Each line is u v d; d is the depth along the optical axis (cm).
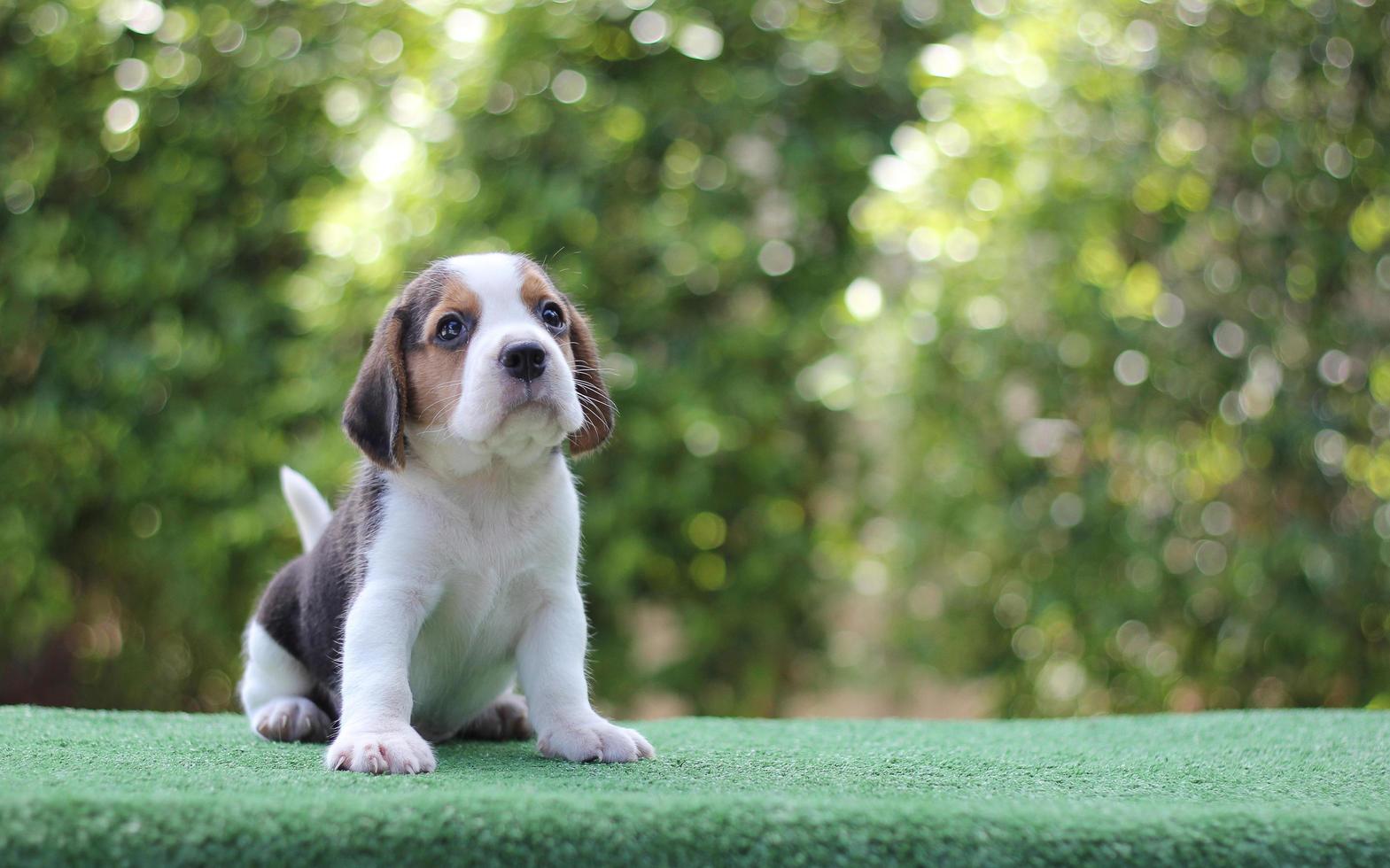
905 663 194
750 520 191
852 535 194
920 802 115
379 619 130
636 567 186
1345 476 186
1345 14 186
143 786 120
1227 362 187
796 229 190
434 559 132
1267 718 153
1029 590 188
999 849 112
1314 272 187
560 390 132
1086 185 185
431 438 133
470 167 185
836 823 112
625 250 188
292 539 189
